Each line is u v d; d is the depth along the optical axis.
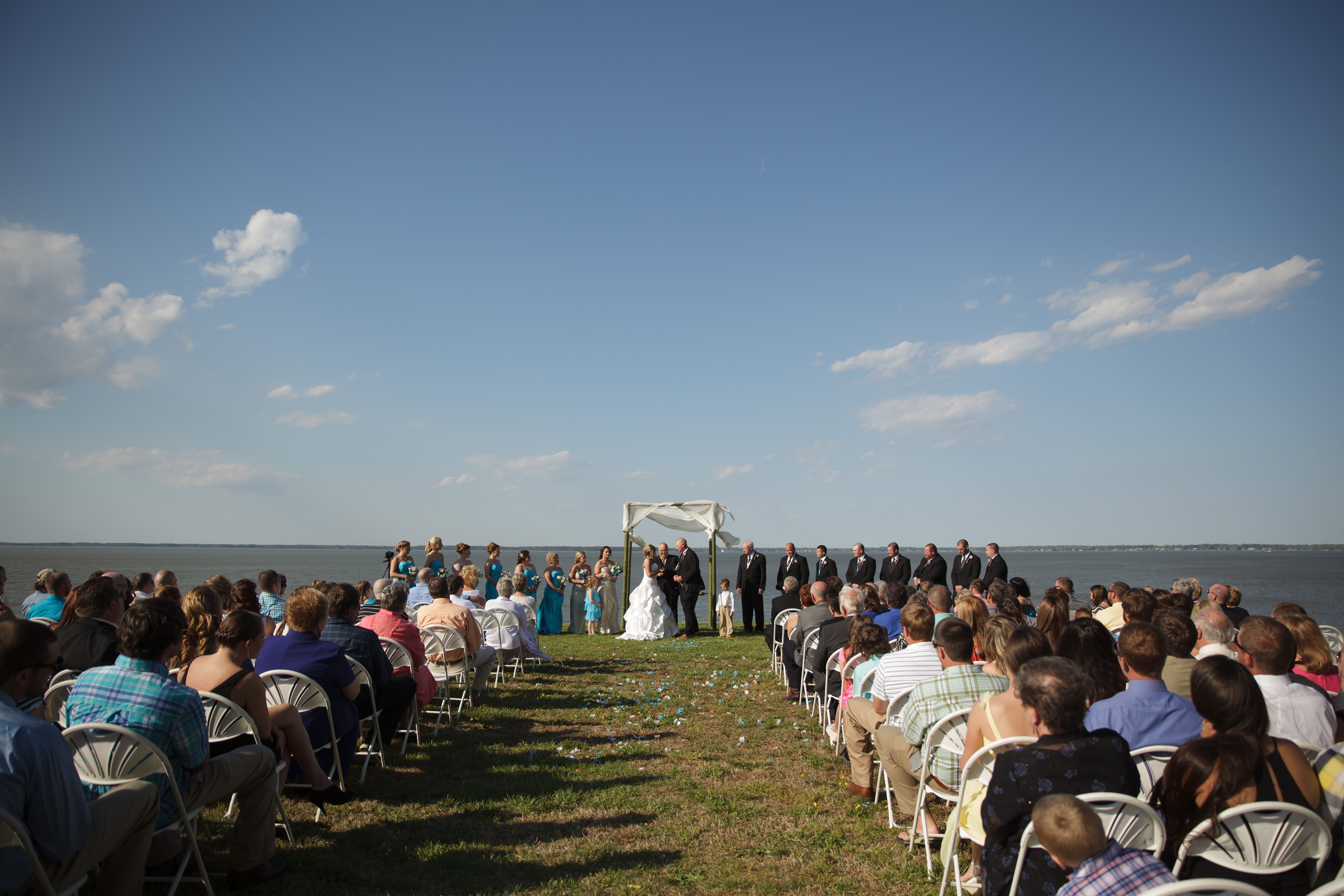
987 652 4.72
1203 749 2.67
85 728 3.11
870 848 4.36
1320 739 3.56
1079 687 2.86
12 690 2.80
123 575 7.62
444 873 3.99
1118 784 2.79
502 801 5.11
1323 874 2.89
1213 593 8.30
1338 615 34.59
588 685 9.77
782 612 10.27
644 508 18.75
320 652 4.86
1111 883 2.20
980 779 3.54
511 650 10.15
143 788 3.12
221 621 4.79
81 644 4.84
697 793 5.29
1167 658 4.41
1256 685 2.80
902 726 4.45
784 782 5.62
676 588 16.98
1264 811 2.55
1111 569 113.19
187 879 3.46
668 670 11.13
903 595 7.55
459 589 9.96
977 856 3.74
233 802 4.57
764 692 9.30
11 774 2.57
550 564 17.78
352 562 143.25
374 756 6.06
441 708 7.48
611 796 5.23
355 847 4.29
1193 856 2.67
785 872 4.04
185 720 3.35
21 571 62.56
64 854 2.68
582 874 4.00
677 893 3.81
